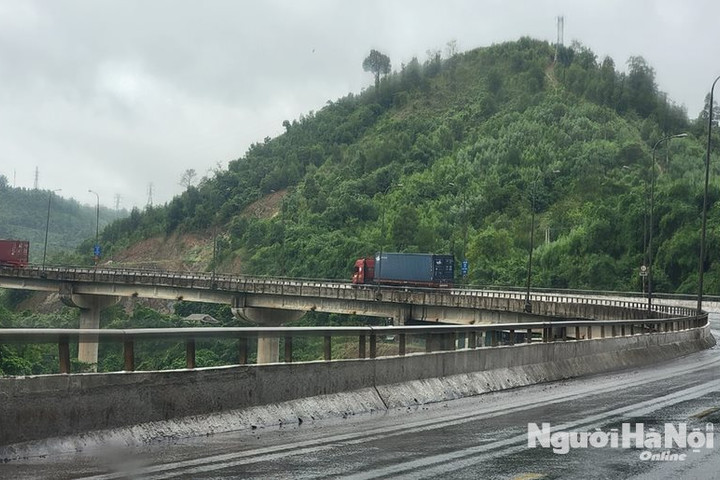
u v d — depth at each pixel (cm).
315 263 15162
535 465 1043
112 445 1074
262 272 16025
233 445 1130
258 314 9500
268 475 941
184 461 1004
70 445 1030
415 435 1263
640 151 17250
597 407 1644
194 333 1220
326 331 1474
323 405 1434
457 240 14662
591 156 17125
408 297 7819
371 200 18900
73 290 10781
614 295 9544
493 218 15662
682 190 11956
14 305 15588
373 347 1611
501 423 1405
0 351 1293
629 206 12256
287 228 17612
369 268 10006
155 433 1137
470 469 1009
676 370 2694
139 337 1140
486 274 12531
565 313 6341
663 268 11212
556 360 2348
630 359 2898
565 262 12181
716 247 10738
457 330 1869
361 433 1270
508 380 2038
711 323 6494
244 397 1295
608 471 1017
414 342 1870
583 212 14175
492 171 18600
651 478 980
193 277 10312
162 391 1164
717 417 1506
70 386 1045
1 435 971
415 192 18288
